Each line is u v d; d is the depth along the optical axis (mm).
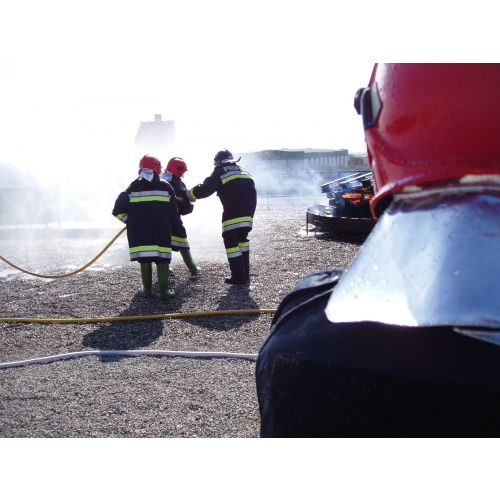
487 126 727
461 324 634
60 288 7473
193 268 7801
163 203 6402
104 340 5184
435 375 667
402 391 680
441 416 660
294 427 735
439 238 707
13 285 7781
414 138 768
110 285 7543
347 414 703
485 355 663
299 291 969
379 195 814
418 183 748
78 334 5410
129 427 3285
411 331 705
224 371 4219
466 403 652
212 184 7000
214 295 6711
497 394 643
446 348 680
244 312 5855
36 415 3490
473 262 674
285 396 755
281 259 9016
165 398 3721
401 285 700
